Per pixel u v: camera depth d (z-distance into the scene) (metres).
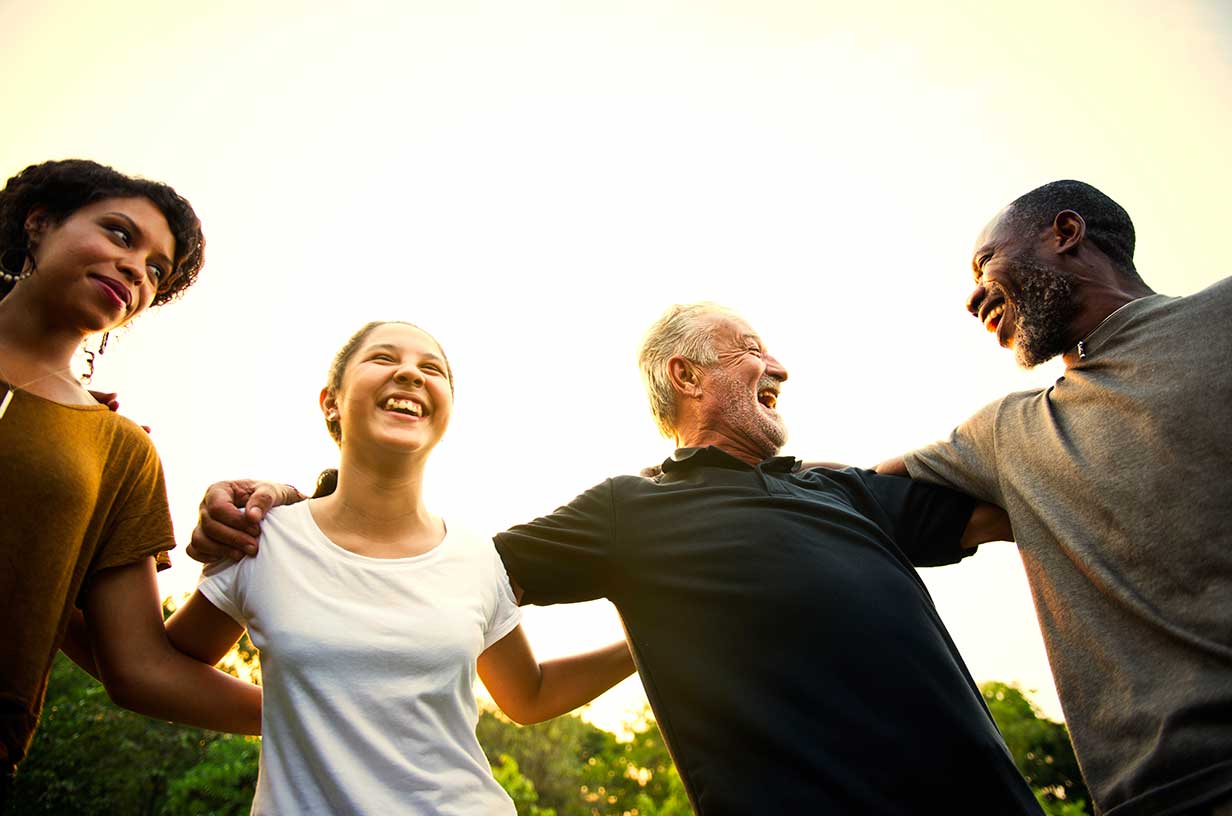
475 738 1.73
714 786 1.64
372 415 1.84
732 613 1.83
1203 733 1.42
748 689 1.72
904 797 1.56
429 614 1.70
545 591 2.00
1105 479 1.74
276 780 1.52
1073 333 2.11
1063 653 1.73
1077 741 1.65
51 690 14.73
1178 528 1.59
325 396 2.10
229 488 1.90
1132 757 1.53
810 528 2.00
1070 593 1.76
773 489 2.11
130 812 13.87
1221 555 1.52
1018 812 1.61
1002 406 2.16
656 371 2.55
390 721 1.57
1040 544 1.86
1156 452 1.68
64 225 1.81
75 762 13.98
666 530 2.01
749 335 2.53
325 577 1.72
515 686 2.12
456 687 1.69
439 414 1.92
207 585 1.74
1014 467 1.98
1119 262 2.13
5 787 1.51
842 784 1.55
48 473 1.62
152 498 1.91
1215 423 1.62
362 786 1.48
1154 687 1.54
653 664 1.88
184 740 14.63
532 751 26.92
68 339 1.81
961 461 2.19
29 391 1.69
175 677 1.77
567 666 2.29
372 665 1.61
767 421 2.37
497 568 1.96
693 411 2.45
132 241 1.88
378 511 1.87
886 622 1.80
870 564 1.94
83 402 1.80
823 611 1.79
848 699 1.67
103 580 1.81
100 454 1.78
